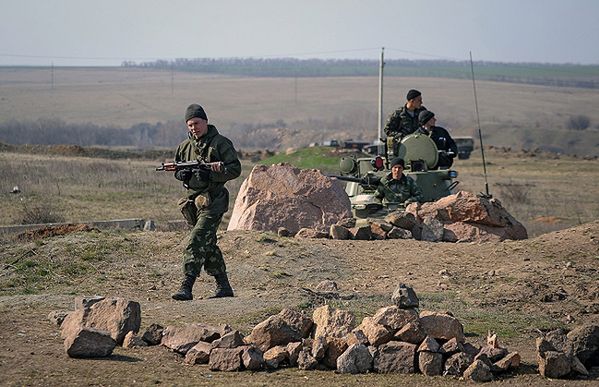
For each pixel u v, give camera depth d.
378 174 27.59
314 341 12.41
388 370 12.14
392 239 23.78
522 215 49.22
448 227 24.86
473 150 112.19
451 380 11.83
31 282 18.55
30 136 183.62
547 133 175.50
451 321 12.59
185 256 16.06
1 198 42.41
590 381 11.98
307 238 23.64
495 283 19.03
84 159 70.75
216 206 16.19
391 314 12.55
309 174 26.22
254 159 84.50
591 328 12.91
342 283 19.05
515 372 12.33
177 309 15.23
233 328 14.00
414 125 28.17
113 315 13.11
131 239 21.75
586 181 75.69
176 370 11.84
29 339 12.85
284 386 11.25
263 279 19.05
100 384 10.98
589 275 19.48
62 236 22.20
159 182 52.72
